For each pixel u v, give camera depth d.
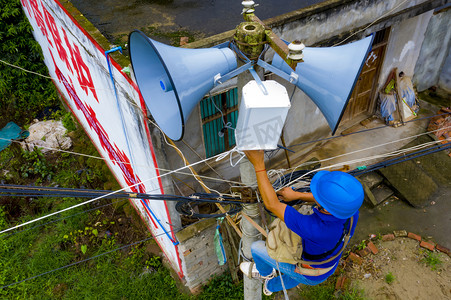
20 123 11.44
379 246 7.41
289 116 7.38
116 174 8.88
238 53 2.64
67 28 6.51
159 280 7.18
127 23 5.98
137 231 8.11
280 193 3.04
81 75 7.23
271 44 2.46
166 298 6.91
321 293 6.64
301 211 6.80
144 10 6.40
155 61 2.88
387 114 9.45
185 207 3.99
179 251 6.32
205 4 6.52
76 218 8.38
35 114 11.67
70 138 10.70
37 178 9.72
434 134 9.34
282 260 3.00
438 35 9.70
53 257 7.80
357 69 2.40
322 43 6.18
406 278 6.85
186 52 2.48
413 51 9.20
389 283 6.77
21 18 11.08
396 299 6.55
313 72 2.48
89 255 7.82
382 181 8.45
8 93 11.70
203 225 6.03
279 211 2.64
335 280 6.89
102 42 5.10
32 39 11.35
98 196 2.95
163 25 5.91
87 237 8.11
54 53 9.26
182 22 5.98
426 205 8.12
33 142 10.52
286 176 3.76
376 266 7.05
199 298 6.82
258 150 2.69
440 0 7.61
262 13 6.07
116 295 6.99
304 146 8.43
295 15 5.43
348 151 8.77
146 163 5.50
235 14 6.18
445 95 10.73
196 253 6.35
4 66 11.34
